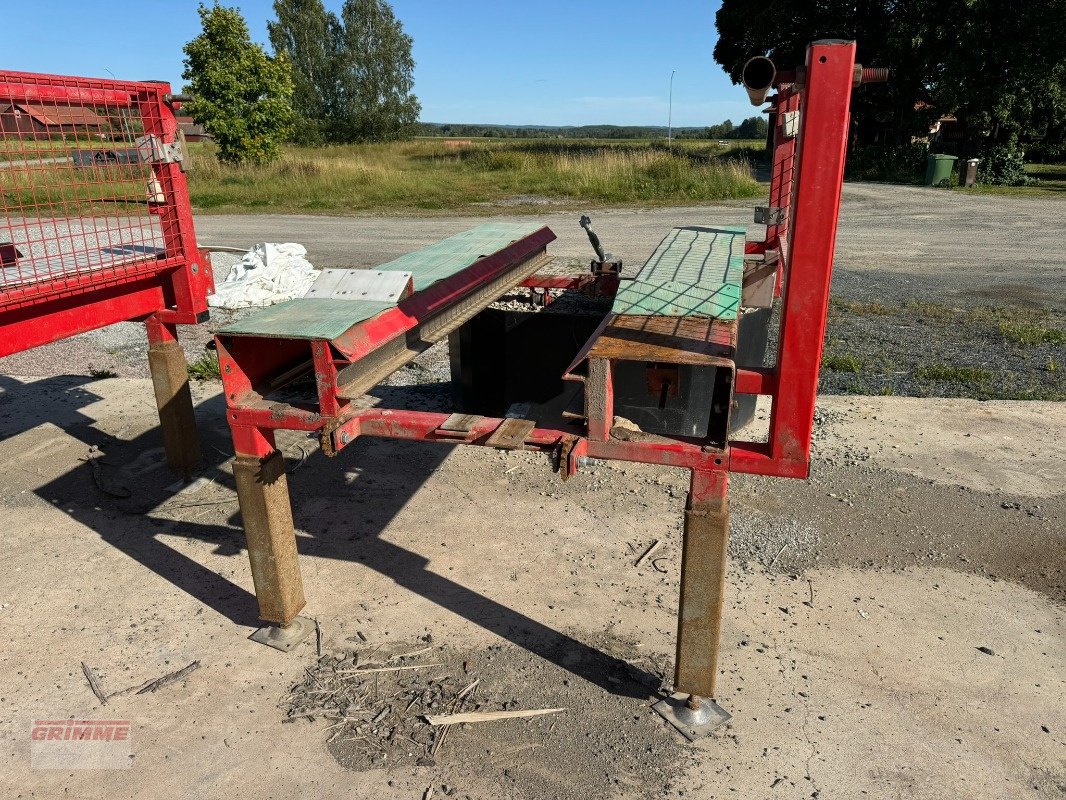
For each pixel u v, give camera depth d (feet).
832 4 81.51
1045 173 81.92
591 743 8.64
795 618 10.86
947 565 12.21
